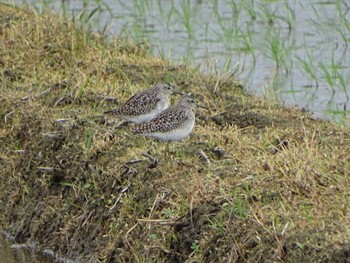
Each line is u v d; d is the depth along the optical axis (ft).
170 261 40.24
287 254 36.78
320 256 35.88
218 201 40.52
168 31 74.08
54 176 48.19
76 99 53.72
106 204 44.62
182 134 45.52
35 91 55.57
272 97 56.85
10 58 59.57
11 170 50.72
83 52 60.39
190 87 55.93
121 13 78.54
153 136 45.24
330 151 44.83
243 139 47.19
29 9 67.36
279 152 43.88
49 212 47.29
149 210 42.45
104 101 53.36
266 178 41.55
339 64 66.74
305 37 72.43
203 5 80.64
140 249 41.34
